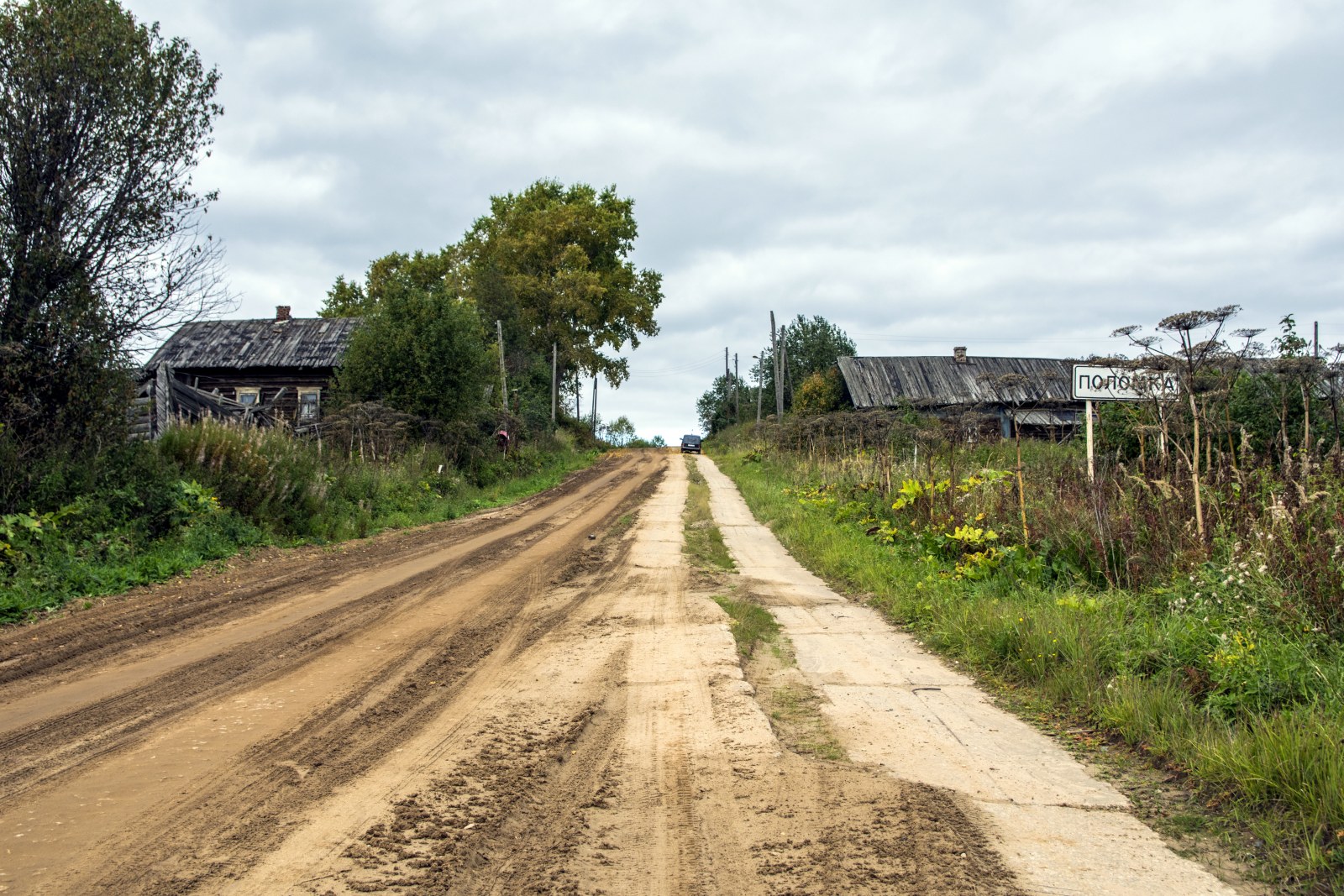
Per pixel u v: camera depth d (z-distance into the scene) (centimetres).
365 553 1449
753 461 4125
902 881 331
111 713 567
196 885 329
